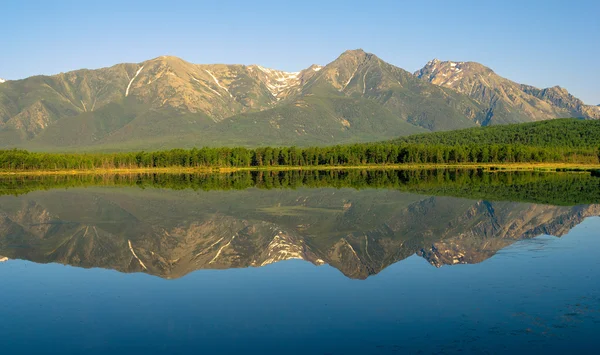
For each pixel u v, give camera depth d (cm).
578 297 3141
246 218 7325
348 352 2461
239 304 3222
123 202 9438
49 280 3922
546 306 2994
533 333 2609
